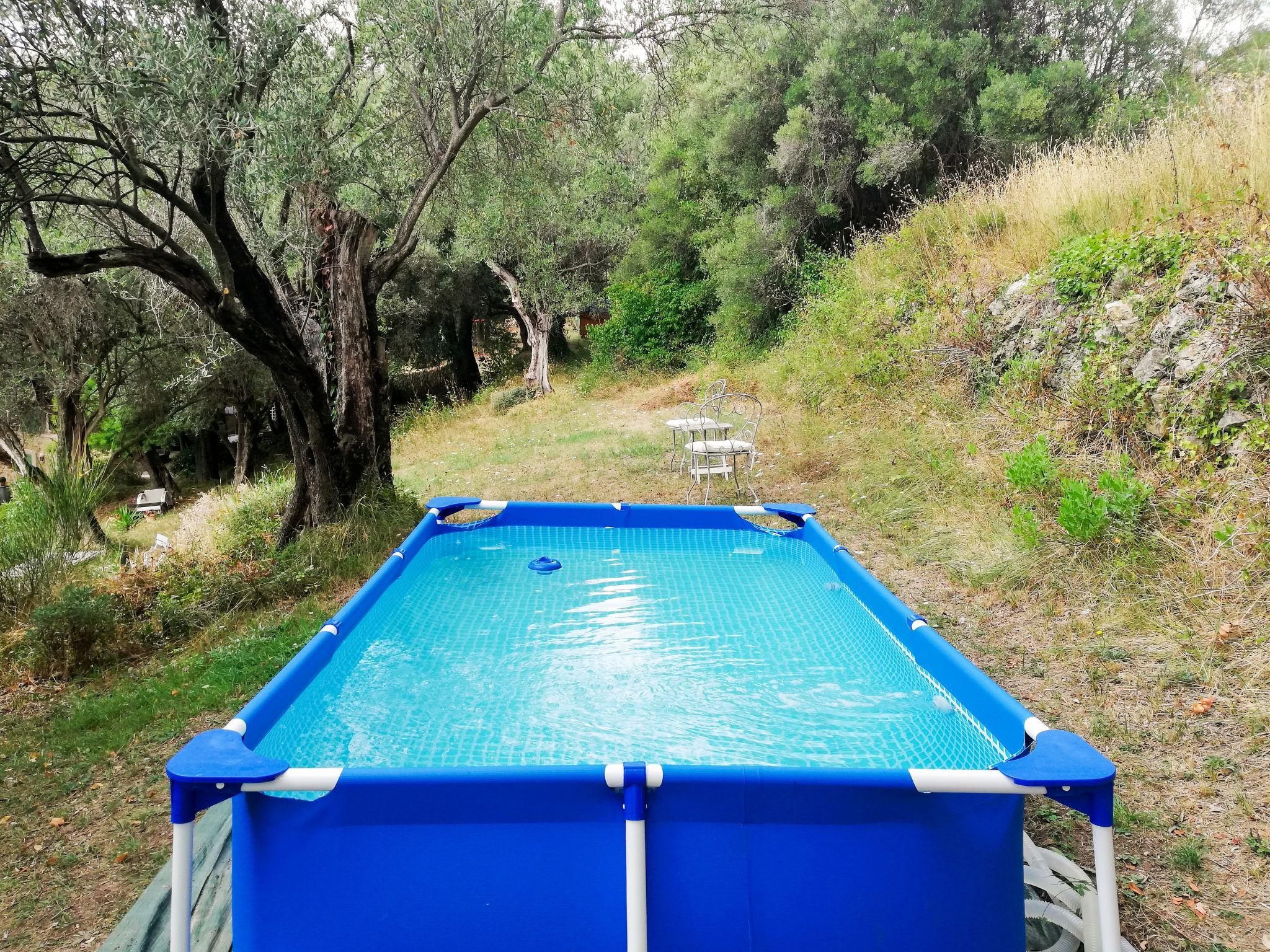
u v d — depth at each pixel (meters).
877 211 13.09
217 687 4.59
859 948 1.99
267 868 2.01
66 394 12.57
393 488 7.46
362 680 3.56
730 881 1.99
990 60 11.76
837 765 2.81
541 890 1.99
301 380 6.62
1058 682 3.83
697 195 16.41
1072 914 2.42
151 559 7.26
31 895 2.98
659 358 16.53
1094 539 4.68
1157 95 11.00
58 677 5.19
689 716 3.22
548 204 9.87
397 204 8.23
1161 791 3.05
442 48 6.93
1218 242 5.29
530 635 4.11
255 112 5.46
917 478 6.64
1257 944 2.37
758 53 12.73
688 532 5.57
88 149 6.12
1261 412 4.52
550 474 9.17
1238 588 3.96
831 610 4.35
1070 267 6.42
